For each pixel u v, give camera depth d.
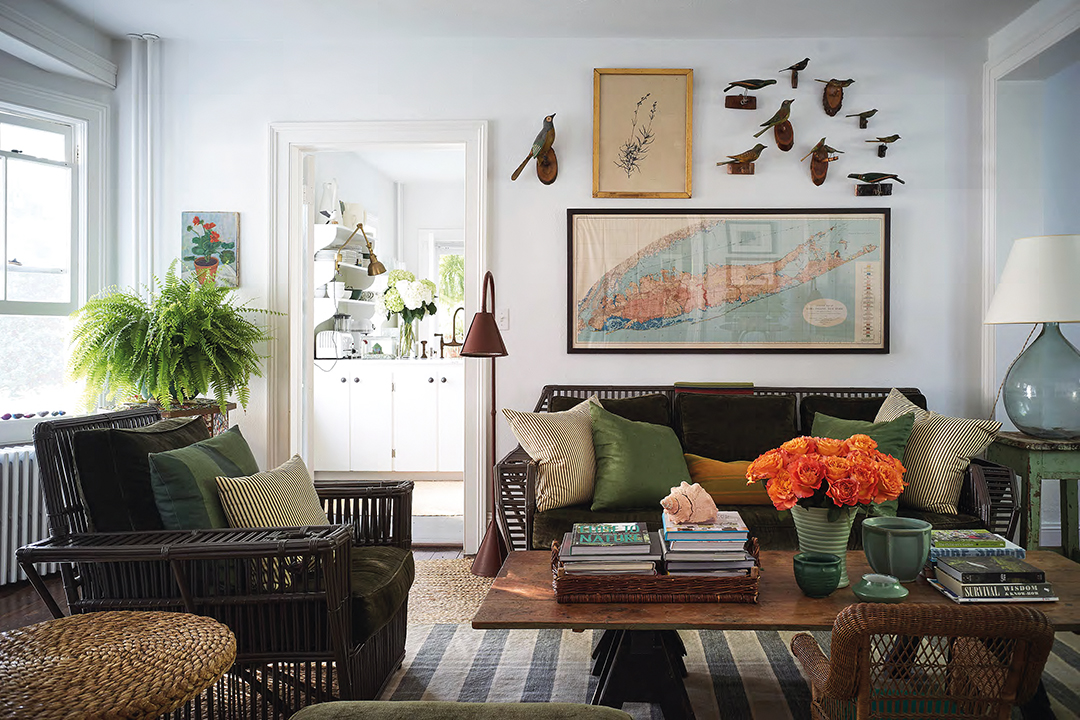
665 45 4.04
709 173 4.05
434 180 7.53
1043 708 1.89
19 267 3.77
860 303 4.03
